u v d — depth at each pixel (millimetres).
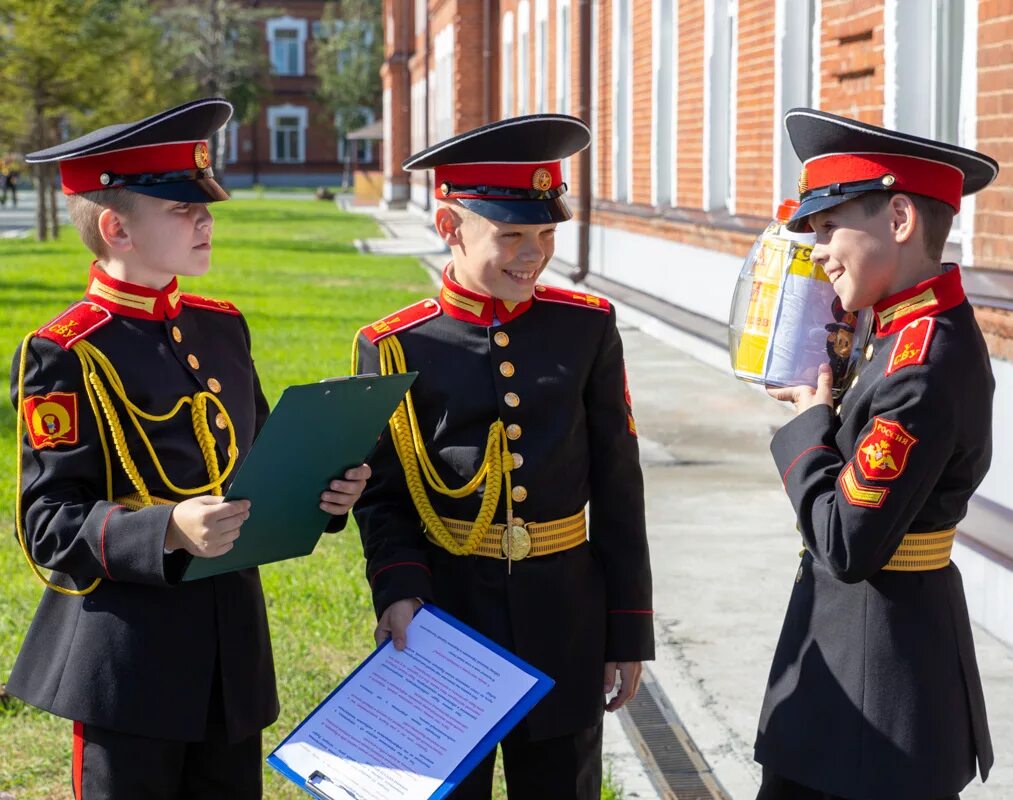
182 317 2777
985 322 5062
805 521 2486
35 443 2576
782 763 2557
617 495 2855
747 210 10109
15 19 24422
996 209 5184
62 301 15922
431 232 29734
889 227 2439
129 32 31281
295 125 62562
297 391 2246
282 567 5816
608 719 4223
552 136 2609
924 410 2365
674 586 5492
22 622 5062
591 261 16562
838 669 2518
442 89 31156
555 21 18312
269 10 55688
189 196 2619
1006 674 4465
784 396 2670
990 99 5238
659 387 10047
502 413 2715
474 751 2379
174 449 2668
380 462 2816
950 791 2465
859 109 7188
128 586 2627
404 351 2777
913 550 2510
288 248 25703
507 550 2713
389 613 2627
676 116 12383
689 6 11805
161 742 2633
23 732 4164
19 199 50812
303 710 4258
